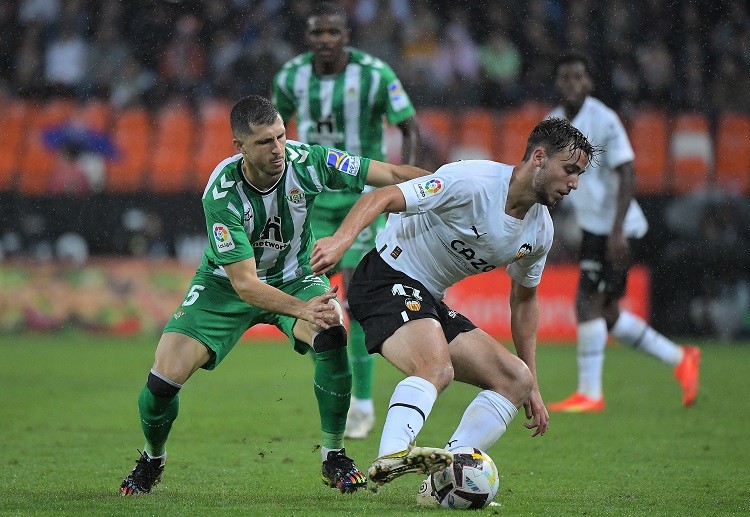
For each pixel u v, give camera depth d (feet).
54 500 57.52
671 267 183.21
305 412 98.99
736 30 205.36
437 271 58.65
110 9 208.03
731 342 181.88
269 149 55.26
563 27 206.49
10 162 193.06
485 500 54.60
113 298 179.22
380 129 98.68
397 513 53.06
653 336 106.32
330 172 60.75
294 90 97.71
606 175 104.99
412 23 205.57
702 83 203.10
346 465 60.70
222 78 203.92
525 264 58.75
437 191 55.11
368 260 60.44
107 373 130.31
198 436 84.84
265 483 64.44
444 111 195.52
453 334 57.93
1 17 210.38
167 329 60.23
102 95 204.85
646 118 193.06
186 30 206.49
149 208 187.01
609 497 60.23
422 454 48.80
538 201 55.52
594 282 104.17
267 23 206.49
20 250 185.16
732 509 56.39
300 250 62.64
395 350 55.42
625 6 206.80
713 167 189.88
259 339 185.16
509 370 57.06
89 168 190.29
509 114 192.95
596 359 104.32
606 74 203.10
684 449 80.48
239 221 57.88
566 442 83.76
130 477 60.80
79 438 83.61
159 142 193.26
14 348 160.45
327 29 94.84
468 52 205.26
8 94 204.95
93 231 185.98
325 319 54.39
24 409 100.17
